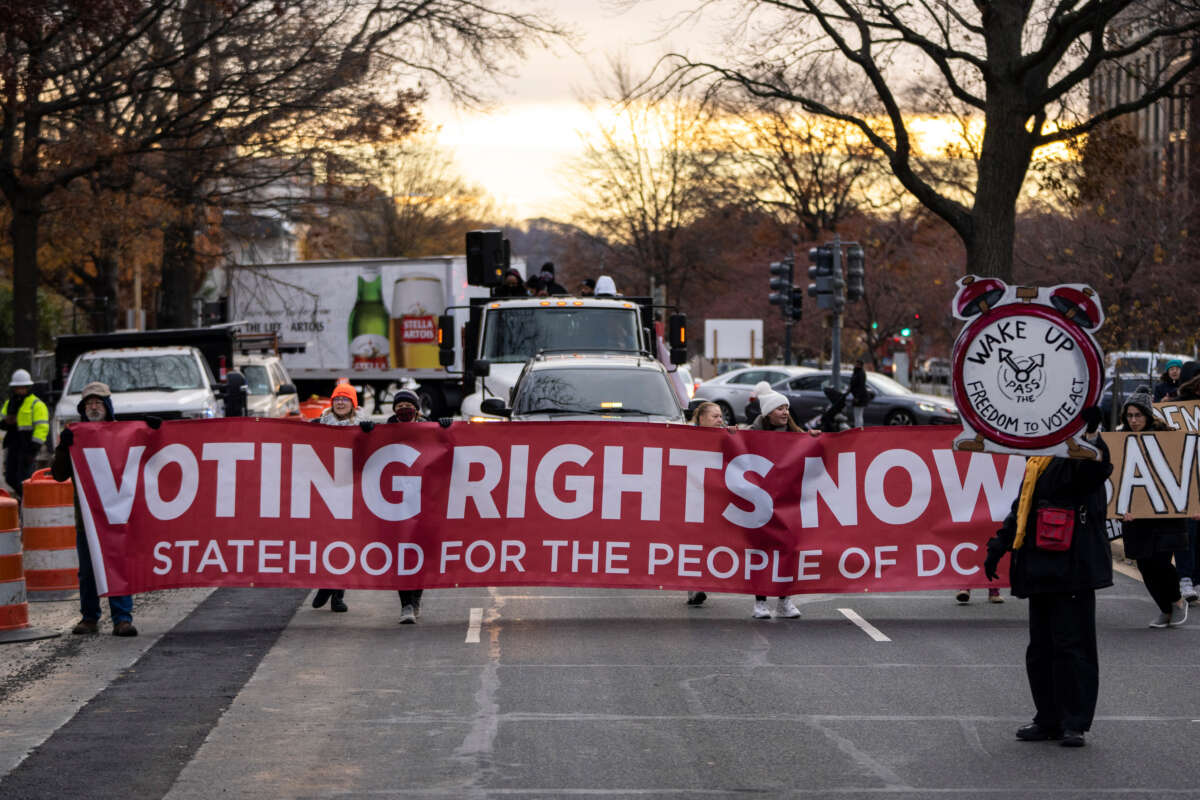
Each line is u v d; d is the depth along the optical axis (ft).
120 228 109.40
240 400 75.46
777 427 41.34
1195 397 48.29
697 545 39.70
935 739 26.12
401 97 98.84
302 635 37.04
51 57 90.74
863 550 40.19
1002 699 29.40
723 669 32.42
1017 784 23.08
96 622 37.42
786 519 39.86
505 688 30.32
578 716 27.78
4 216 122.11
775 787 22.86
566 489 39.55
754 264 221.46
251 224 118.93
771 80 75.87
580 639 36.32
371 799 22.17
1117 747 25.53
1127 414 38.81
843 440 40.19
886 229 192.24
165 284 125.08
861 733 26.53
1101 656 34.17
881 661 33.42
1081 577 25.27
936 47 67.56
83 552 37.32
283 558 38.88
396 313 124.36
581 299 67.10
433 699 29.27
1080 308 26.68
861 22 68.23
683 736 26.22
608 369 51.47
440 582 39.11
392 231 286.87
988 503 40.55
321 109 96.17
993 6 66.23
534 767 24.06
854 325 194.08
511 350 65.26
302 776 23.49
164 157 102.63
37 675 31.99
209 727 26.91
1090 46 69.00
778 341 216.95
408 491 39.17
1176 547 38.01
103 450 37.76
